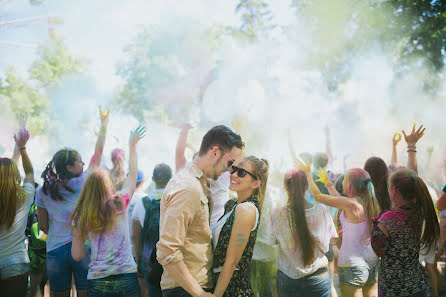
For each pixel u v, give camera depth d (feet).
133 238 11.36
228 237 6.46
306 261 8.52
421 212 8.47
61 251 10.09
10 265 9.04
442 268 15.98
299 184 8.70
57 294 10.20
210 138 6.56
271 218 9.02
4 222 8.95
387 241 8.42
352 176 9.89
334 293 11.21
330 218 8.95
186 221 5.98
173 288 6.31
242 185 7.05
